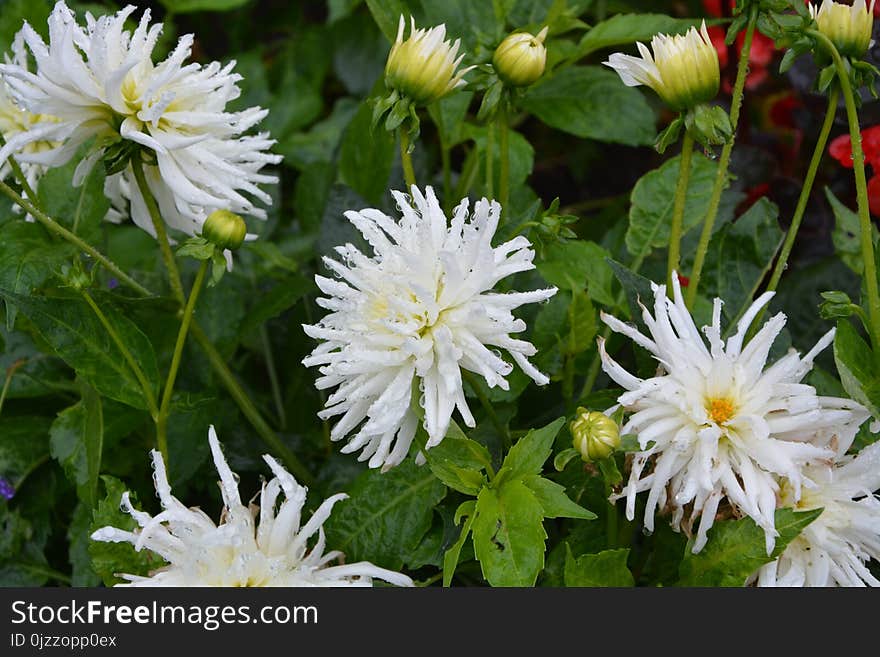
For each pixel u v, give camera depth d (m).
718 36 1.49
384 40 1.66
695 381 1.13
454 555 1.13
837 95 1.17
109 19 1.22
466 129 1.40
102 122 1.20
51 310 1.21
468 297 1.12
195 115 1.20
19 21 1.44
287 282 1.34
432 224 1.14
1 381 1.34
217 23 1.84
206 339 1.26
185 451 1.30
